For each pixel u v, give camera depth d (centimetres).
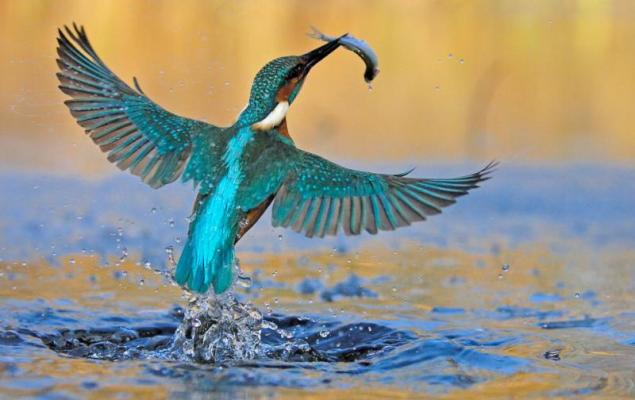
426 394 802
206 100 1911
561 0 2375
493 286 1234
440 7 2370
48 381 798
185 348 927
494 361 900
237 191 909
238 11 2214
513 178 1841
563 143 2003
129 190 1734
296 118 2084
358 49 973
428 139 2009
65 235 1451
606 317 1079
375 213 898
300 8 2280
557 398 796
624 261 1376
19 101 1930
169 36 2119
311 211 911
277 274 1290
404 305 1140
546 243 1487
